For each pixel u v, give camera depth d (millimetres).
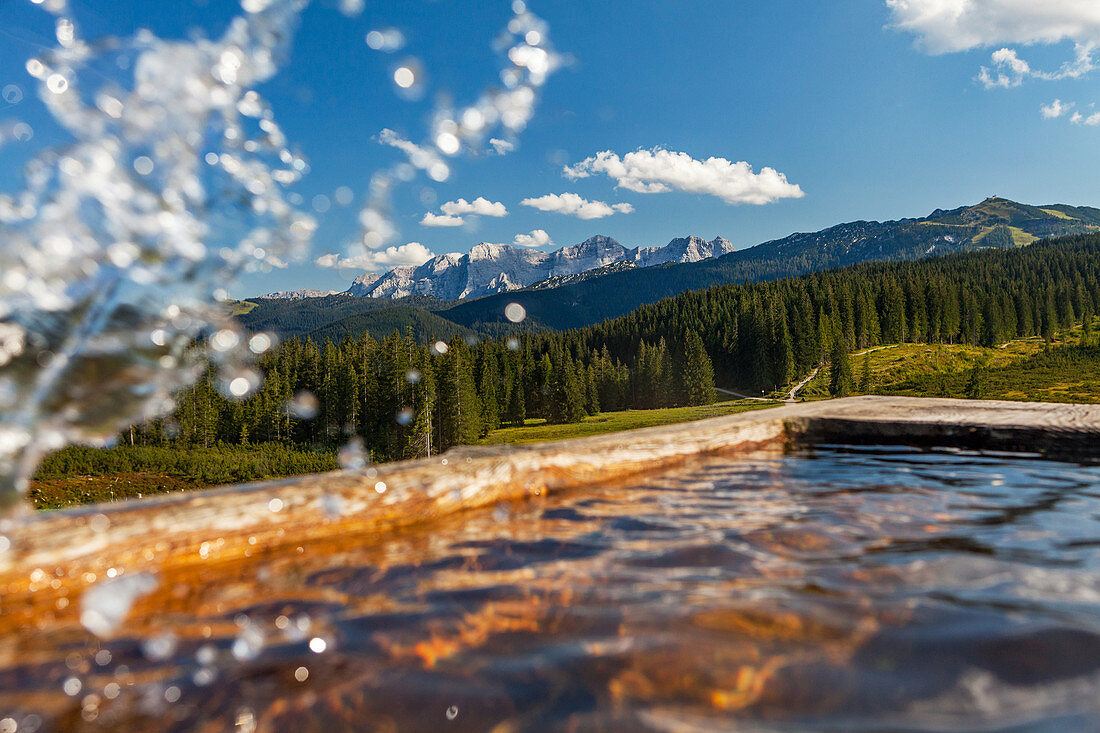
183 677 858
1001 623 996
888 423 3289
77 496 30656
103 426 1102
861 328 91000
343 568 1348
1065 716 722
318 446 51656
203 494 1406
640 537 1602
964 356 82312
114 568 1191
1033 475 2445
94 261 1128
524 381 74000
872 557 1396
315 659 917
